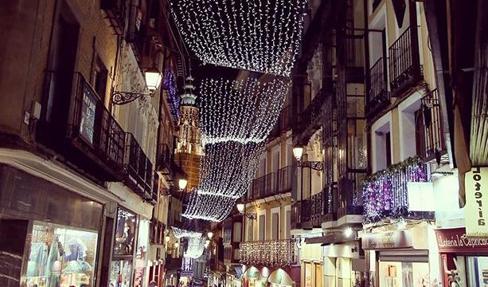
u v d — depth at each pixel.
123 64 11.32
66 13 7.11
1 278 5.68
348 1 13.91
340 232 14.12
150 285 17.03
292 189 20.89
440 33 4.83
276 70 20.41
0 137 5.17
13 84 5.51
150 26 14.62
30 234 6.04
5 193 5.35
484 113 4.66
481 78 4.19
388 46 11.38
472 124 4.87
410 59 9.55
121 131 9.91
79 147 6.61
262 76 28.38
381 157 11.80
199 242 44.69
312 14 19.22
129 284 13.65
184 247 44.94
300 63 21.16
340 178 13.30
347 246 14.29
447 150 6.16
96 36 8.80
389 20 11.41
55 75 6.81
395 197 9.12
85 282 8.94
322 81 16.80
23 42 5.66
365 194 11.12
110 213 10.77
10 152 5.04
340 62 13.92
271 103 26.55
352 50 13.58
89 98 7.17
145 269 16.77
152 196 16.30
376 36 12.54
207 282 58.03
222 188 34.38
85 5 7.91
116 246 11.56
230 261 36.84
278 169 25.14
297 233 19.33
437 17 4.72
